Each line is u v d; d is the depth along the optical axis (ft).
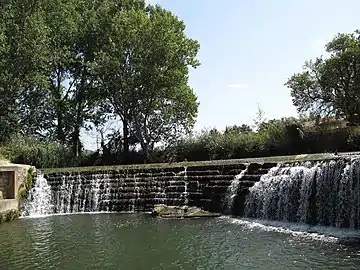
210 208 61.26
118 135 115.34
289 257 33.68
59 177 70.95
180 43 109.09
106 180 70.54
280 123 86.12
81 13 119.03
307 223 48.55
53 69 112.47
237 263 32.83
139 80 105.70
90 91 116.26
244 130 98.68
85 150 112.68
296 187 50.78
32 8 103.55
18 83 100.73
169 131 115.75
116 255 36.47
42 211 67.56
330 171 47.03
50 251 38.40
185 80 115.44
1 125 104.22
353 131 75.72
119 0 121.90
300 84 102.58
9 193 63.77
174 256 35.60
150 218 56.85
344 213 45.09
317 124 92.53
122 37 108.17
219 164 65.26
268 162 57.98
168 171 68.85
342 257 32.94
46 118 116.88
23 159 88.79
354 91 90.48
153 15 115.03
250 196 56.18
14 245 41.34
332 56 95.76
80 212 68.03
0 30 96.68
